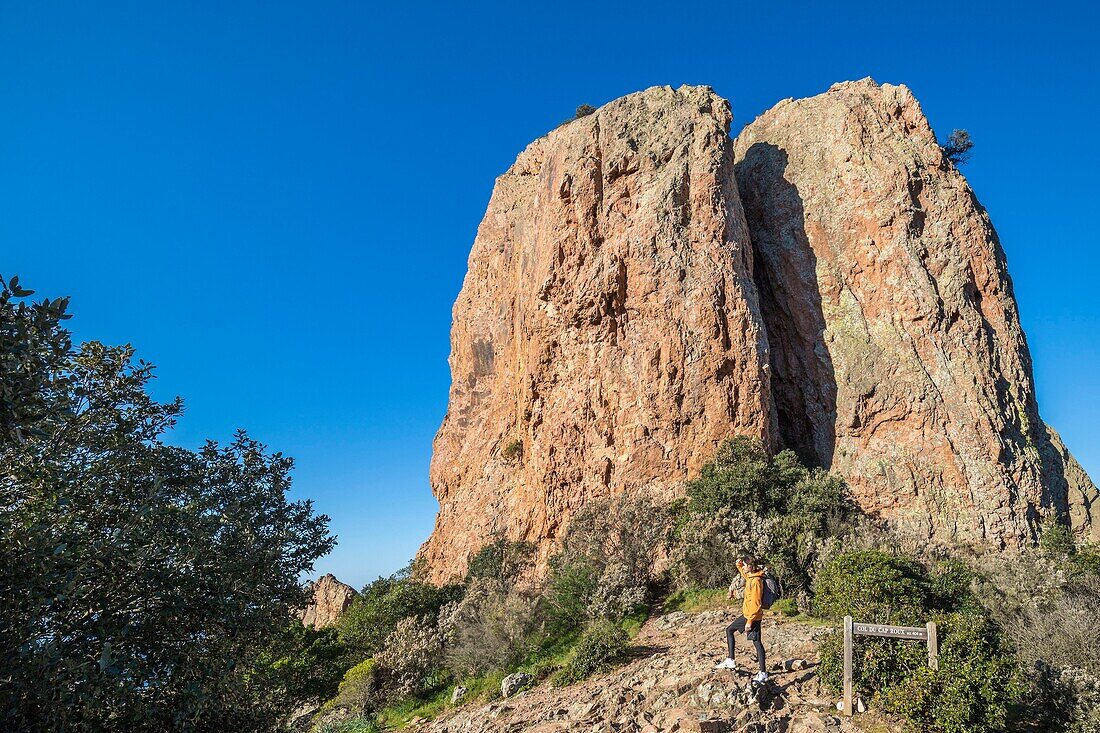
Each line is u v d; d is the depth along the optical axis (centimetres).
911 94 3491
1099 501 2783
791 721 915
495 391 4100
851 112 3456
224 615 878
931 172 3281
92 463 858
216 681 859
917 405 2816
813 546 1884
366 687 1909
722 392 2681
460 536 3838
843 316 3106
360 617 2809
